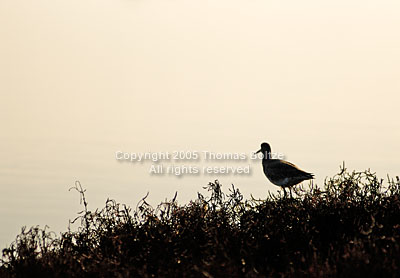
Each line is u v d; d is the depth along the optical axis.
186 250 15.60
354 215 16.78
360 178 18.23
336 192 17.95
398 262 14.19
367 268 13.83
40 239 16.39
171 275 14.66
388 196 17.59
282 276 14.23
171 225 16.75
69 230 17.11
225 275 14.15
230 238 16.05
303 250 15.80
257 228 16.62
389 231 16.08
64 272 15.22
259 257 15.47
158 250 15.84
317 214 17.00
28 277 15.04
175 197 17.33
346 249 14.76
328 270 14.00
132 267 14.98
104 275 14.88
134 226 17.00
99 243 16.81
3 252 16.02
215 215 17.08
